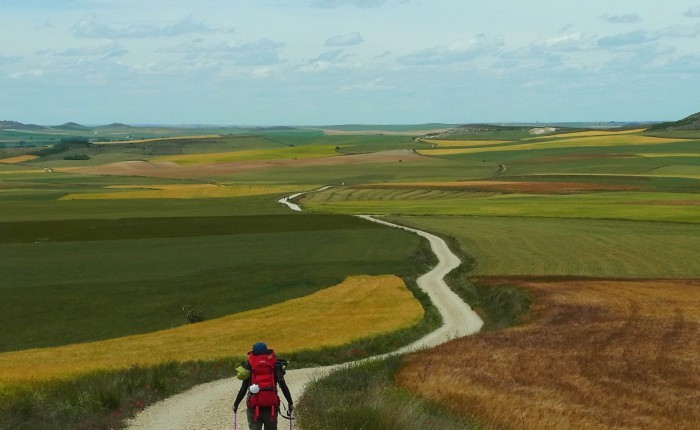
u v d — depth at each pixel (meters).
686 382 24.38
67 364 30.28
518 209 123.31
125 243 89.44
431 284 65.88
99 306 54.28
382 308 51.72
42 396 21.69
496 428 17.78
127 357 33.03
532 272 70.00
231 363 31.78
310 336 40.53
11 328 47.53
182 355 33.50
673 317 41.03
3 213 124.69
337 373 26.19
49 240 92.06
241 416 20.61
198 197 161.25
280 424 18.44
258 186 189.00
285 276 67.56
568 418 18.86
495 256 79.88
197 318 49.72
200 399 23.38
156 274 68.44
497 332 38.06
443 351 31.45
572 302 48.66
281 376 14.84
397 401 18.34
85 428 18.58
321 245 88.81
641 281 61.16
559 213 115.38
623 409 20.59
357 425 16.59
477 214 118.94
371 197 158.38
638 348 30.95
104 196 162.75
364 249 86.00
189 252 82.88
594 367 26.69
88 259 77.62
